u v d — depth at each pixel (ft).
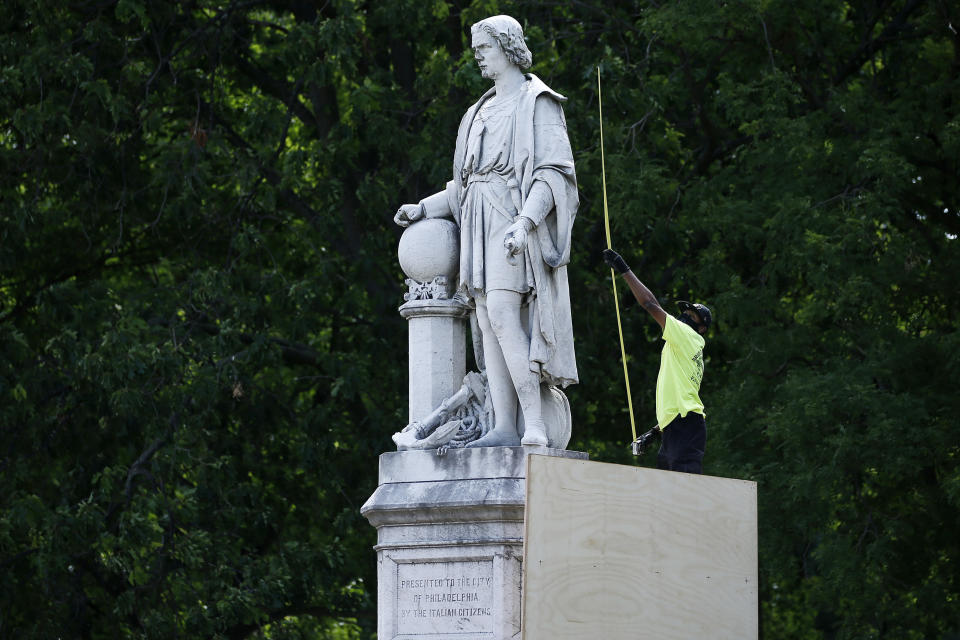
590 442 98.84
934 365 90.79
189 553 92.68
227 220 102.78
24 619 98.68
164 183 97.35
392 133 96.78
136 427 97.91
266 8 104.94
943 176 97.50
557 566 44.27
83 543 93.09
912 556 90.17
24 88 97.45
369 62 100.68
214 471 95.86
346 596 100.42
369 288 99.25
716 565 46.16
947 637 85.15
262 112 99.91
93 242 104.68
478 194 53.11
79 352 95.25
